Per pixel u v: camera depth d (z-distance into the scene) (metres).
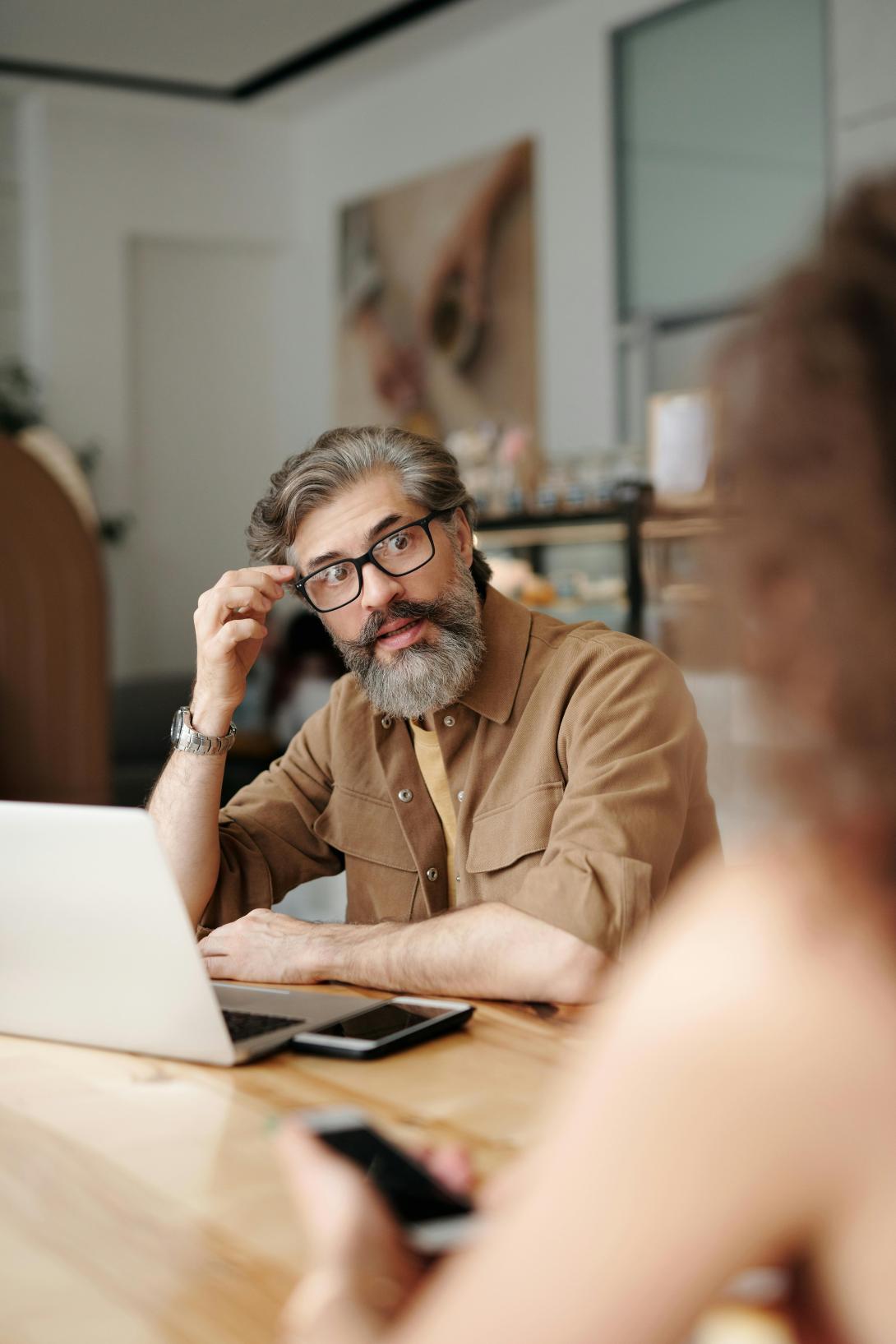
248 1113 0.99
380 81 7.98
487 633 1.67
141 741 6.21
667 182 6.34
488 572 1.77
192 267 8.83
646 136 6.43
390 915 1.74
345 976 1.37
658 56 6.34
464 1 6.76
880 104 5.13
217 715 1.69
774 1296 0.43
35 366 8.31
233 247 8.88
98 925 1.11
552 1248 0.42
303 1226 0.79
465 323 7.50
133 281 8.62
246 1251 0.75
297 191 8.85
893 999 0.41
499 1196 0.60
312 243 8.77
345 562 1.63
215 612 1.68
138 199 8.42
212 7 6.85
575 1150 0.43
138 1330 0.67
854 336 0.41
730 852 0.46
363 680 1.67
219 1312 0.68
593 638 1.66
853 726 0.40
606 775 1.47
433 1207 0.59
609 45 6.54
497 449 5.41
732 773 0.44
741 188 5.97
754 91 5.88
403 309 7.98
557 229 6.90
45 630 2.78
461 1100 1.00
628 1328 0.41
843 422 0.41
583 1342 0.41
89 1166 0.89
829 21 5.38
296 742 1.88
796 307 0.42
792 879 0.43
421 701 1.63
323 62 7.54
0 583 2.74
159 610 8.76
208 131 8.59
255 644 1.71
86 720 2.82
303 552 1.67
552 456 5.21
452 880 1.73
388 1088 1.03
